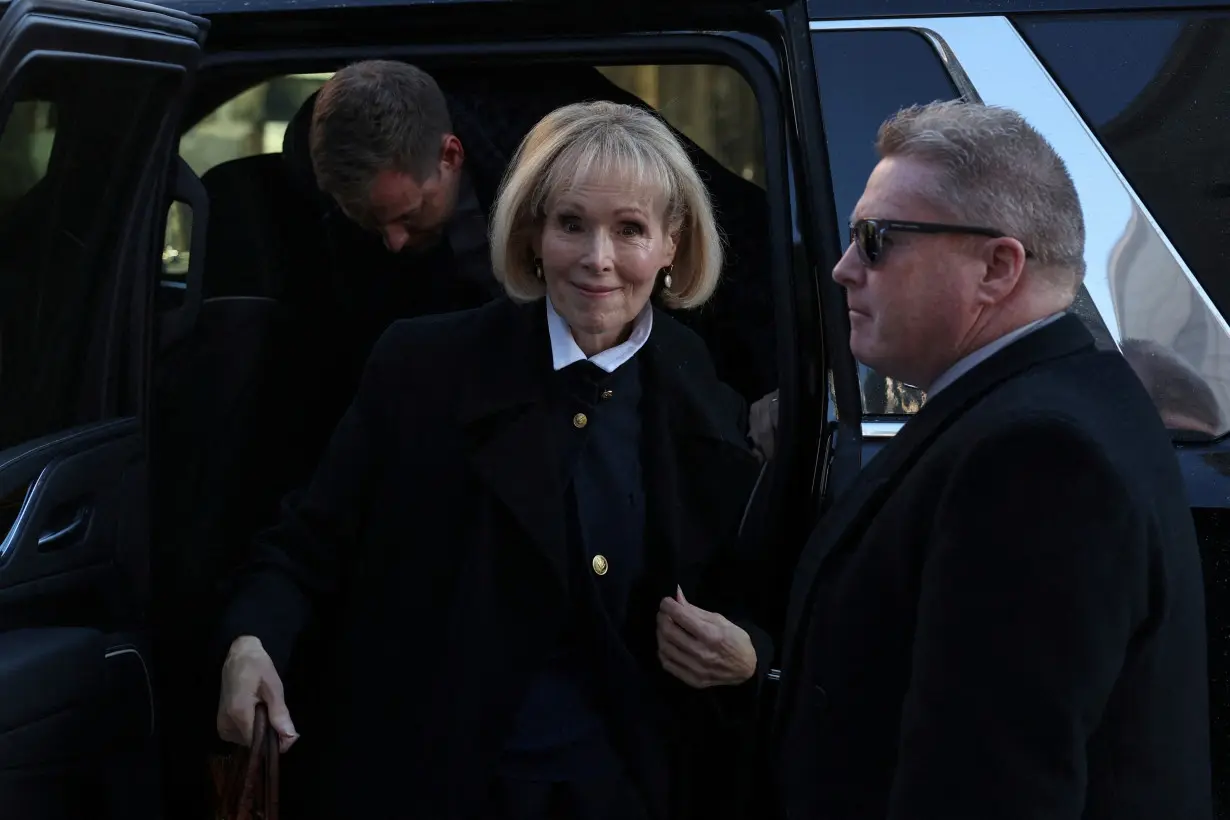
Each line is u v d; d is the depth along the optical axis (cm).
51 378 224
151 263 245
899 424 212
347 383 277
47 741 207
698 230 212
